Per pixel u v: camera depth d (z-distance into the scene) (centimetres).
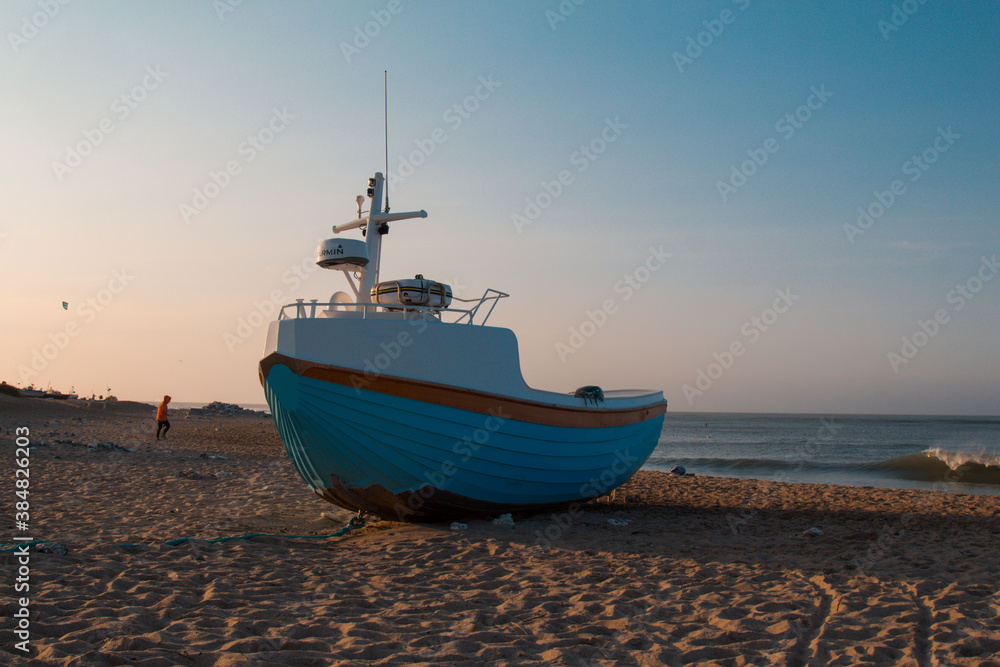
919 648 402
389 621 442
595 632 431
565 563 632
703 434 6606
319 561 638
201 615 436
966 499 1222
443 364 744
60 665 331
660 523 902
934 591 533
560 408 841
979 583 556
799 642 411
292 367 691
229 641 381
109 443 1797
